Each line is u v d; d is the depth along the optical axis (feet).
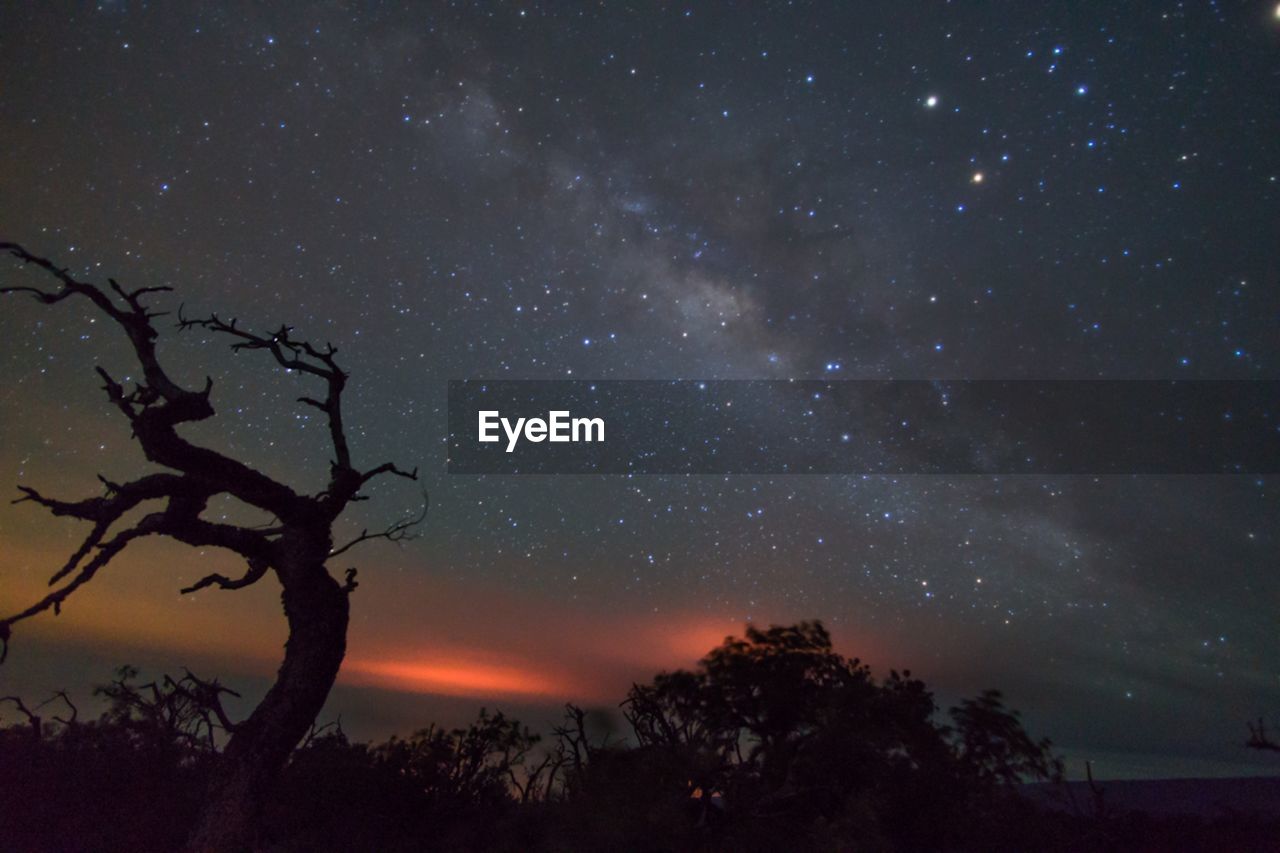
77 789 24.35
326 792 25.27
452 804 25.55
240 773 22.49
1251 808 31.35
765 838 17.38
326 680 24.12
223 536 24.54
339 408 26.50
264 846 22.36
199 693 25.76
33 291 20.84
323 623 24.39
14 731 27.25
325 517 24.91
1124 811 26.73
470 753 27.89
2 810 22.72
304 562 24.54
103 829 22.89
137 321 22.17
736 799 18.29
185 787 26.58
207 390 22.30
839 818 17.60
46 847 21.79
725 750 19.75
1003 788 20.18
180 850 22.26
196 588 24.82
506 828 21.29
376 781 25.76
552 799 22.24
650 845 17.52
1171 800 35.17
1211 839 24.91
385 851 23.06
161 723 28.32
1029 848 20.29
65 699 29.50
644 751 19.27
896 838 18.53
